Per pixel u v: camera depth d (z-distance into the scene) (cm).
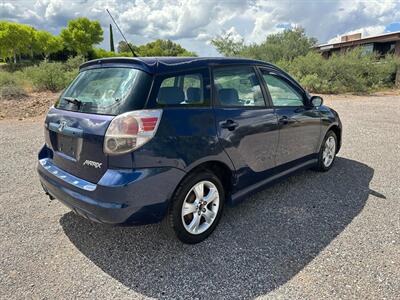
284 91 386
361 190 415
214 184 300
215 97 295
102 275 250
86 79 298
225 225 326
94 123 252
